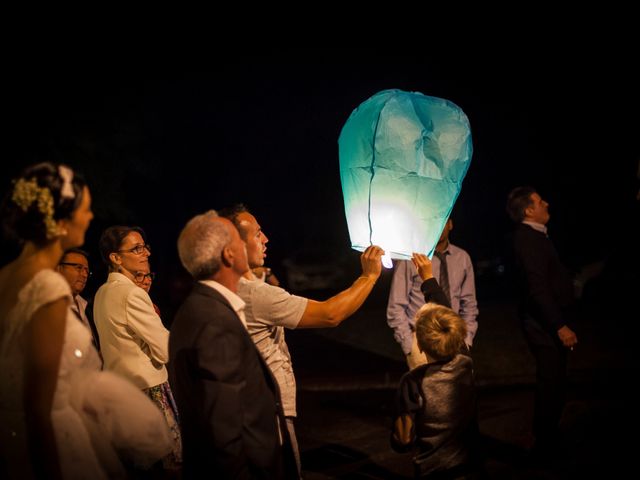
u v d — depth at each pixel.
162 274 15.53
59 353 2.18
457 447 3.25
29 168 2.30
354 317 11.34
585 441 5.15
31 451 2.13
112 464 2.54
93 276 12.30
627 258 12.59
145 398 2.65
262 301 3.16
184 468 2.62
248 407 2.56
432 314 3.30
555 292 4.94
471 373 3.35
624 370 7.64
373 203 3.11
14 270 2.28
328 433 5.91
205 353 2.48
